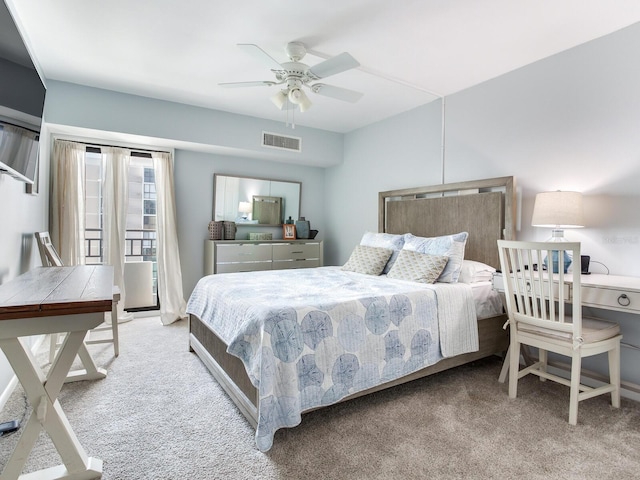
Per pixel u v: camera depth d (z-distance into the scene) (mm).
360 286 2635
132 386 2369
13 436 1763
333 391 1940
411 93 3602
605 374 2484
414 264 2951
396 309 2271
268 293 2375
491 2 2131
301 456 1658
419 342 2338
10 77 1823
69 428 1504
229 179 4738
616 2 2115
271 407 1688
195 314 2855
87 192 4227
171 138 3891
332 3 2164
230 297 2332
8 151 1848
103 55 2861
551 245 2020
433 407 2141
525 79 2977
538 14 2250
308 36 2547
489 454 1688
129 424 1907
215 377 2477
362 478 1514
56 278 1888
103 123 3553
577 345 1979
